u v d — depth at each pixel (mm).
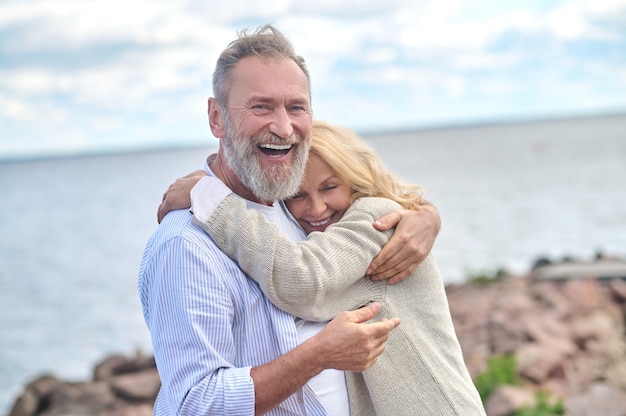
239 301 2932
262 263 2900
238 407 2727
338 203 3346
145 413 11641
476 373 9492
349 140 3391
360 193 3371
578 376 9609
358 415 3152
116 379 12812
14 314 23406
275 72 3014
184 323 2820
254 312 2957
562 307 14328
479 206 47562
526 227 36531
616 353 10680
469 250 30484
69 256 39344
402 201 3377
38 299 25938
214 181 3055
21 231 55719
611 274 17406
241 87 3010
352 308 3129
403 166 106812
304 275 2900
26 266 36250
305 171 3285
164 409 3006
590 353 10641
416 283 3270
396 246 3143
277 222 3252
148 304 3027
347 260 3029
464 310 15023
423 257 3215
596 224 36406
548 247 30719
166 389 2863
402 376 3117
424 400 3098
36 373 16812
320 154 3270
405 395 3102
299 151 3080
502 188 60906
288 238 3035
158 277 2906
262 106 3004
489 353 11141
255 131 2994
